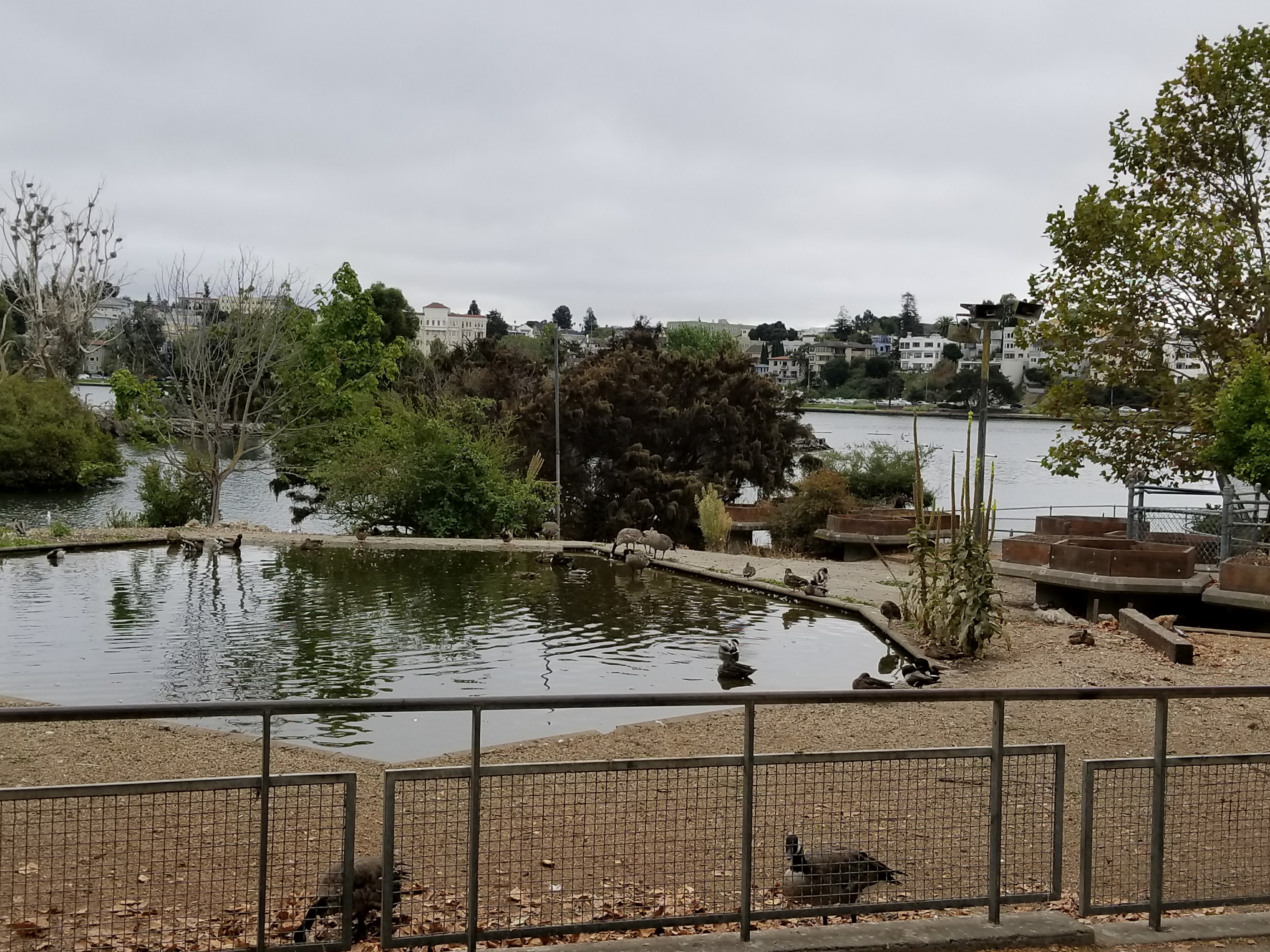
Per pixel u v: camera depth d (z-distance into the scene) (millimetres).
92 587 21000
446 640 16000
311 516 44156
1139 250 24062
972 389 104250
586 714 11555
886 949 4758
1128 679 12727
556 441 40500
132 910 5055
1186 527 27359
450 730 10773
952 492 15109
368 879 4945
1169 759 5164
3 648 14969
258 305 39719
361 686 12945
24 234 63156
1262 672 13117
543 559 26250
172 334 41531
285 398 40438
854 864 5379
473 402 36719
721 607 19875
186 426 38750
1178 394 24797
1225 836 6066
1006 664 13984
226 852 5191
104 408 67188
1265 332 23859
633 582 23188
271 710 4312
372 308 42500
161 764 8508
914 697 4789
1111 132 26406
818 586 20406
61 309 64500
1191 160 25891
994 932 4910
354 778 4555
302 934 4824
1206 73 25203
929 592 16156
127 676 13297
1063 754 5098
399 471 33500
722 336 76688
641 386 44875
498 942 4914
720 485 42469
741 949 4676
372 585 22000
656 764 4762
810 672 14352
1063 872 6047
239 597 20094
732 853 6145
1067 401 26078
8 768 8320
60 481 56031
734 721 10406
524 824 6621
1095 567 19281
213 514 36094
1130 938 5027
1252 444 20266
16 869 5469
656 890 5465
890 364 163250
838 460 40625
